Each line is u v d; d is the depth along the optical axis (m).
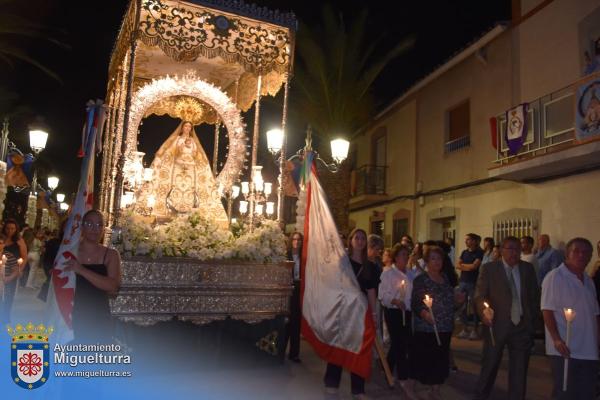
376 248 6.75
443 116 16.28
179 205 8.52
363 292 5.80
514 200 12.85
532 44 12.45
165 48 7.32
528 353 5.48
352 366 5.49
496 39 13.80
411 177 18.12
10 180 11.70
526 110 11.32
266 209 9.87
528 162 10.86
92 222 4.52
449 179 15.77
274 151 8.38
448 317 5.66
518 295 5.57
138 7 7.09
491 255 10.71
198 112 9.97
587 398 4.66
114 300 6.30
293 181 9.00
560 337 4.73
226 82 10.55
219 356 6.89
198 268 6.79
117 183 6.79
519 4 12.98
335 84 16.34
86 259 4.52
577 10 11.05
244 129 9.16
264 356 7.18
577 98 9.77
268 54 8.12
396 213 19.11
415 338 5.71
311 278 6.05
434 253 5.75
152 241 6.51
